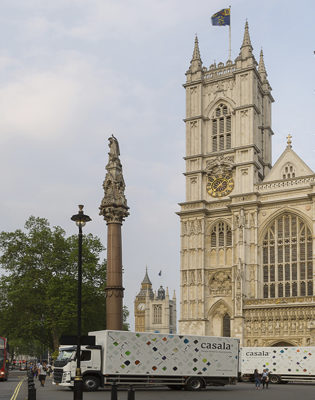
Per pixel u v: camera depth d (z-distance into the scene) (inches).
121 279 2151.8
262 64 4343.0
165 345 2047.2
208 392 1979.6
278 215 3649.1
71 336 1315.2
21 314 3467.0
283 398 1674.5
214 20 4301.2
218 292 3742.6
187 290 3809.1
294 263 3550.7
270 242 3651.6
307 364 2691.9
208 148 4042.8
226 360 2171.5
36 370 3267.7
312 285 3459.6
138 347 1990.7
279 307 3395.7
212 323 3725.4
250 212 3700.8
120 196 2213.3
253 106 3897.6
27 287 3430.1
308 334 3289.9
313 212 3501.5
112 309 2103.8
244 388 2287.2
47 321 3390.7
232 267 3651.6
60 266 3582.7
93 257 3599.9
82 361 1918.1
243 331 3467.0
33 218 3767.2
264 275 3634.4
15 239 3678.6
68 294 3336.6
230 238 3801.7
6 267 3607.3
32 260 3582.7
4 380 2795.3
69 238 3730.3
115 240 2170.3
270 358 2787.9
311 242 3516.2
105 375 1923.0
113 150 2288.4
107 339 1939.0
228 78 4062.5
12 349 6796.3
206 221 3897.6
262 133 4173.2
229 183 3882.9
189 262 3853.3
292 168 3730.3
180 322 3769.7
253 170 3782.0
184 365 2074.3
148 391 2004.2
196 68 4173.2
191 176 4010.8
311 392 2001.7
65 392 1875.0
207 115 4101.9
